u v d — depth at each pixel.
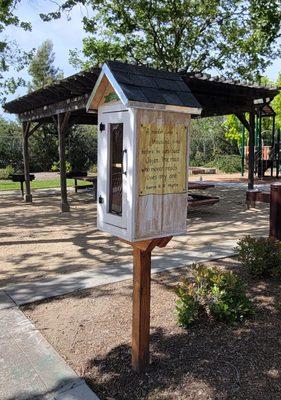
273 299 3.65
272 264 4.17
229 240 6.23
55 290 4.08
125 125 2.26
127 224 2.32
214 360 2.68
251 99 9.54
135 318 2.55
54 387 2.47
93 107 2.60
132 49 13.25
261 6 9.62
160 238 2.39
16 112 11.88
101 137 2.55
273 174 19.78
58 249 6.07
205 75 7.21
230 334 3.01
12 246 6.34
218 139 26.89
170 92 2.32
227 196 11.99
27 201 11.51
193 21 12.38
